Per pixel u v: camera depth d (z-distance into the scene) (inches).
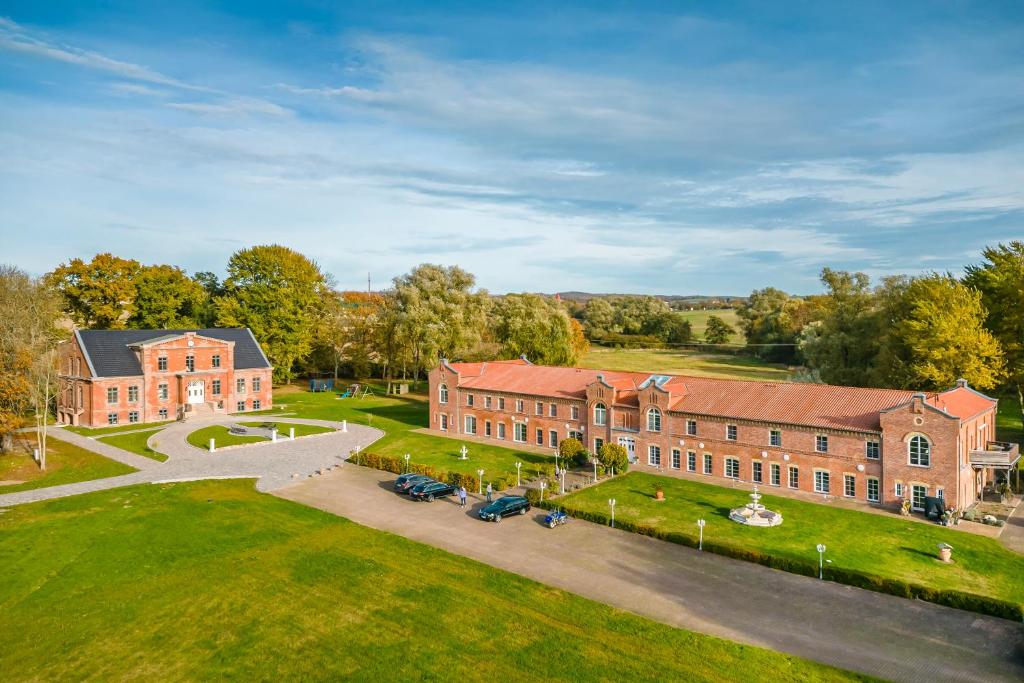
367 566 1764.3
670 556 1828.2
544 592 1599.4
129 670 1293.1
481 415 3420.3
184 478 2647.6
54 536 1987.0
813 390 2539.4
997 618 1454.2
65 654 1352.1
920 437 2116.1
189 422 3821.4
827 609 1507.1
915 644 1349.7
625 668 1266.0
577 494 2380.7
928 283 3390.7
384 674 1263.5
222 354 4148.6
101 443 3270.2
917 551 1807.3
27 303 3046.3
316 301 5551.2
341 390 5265.8
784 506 2209.6
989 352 2972.4
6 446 3085.6
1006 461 2156.7
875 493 2229.3
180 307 5255.9
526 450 3110.2
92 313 4729.3
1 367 2829.7
